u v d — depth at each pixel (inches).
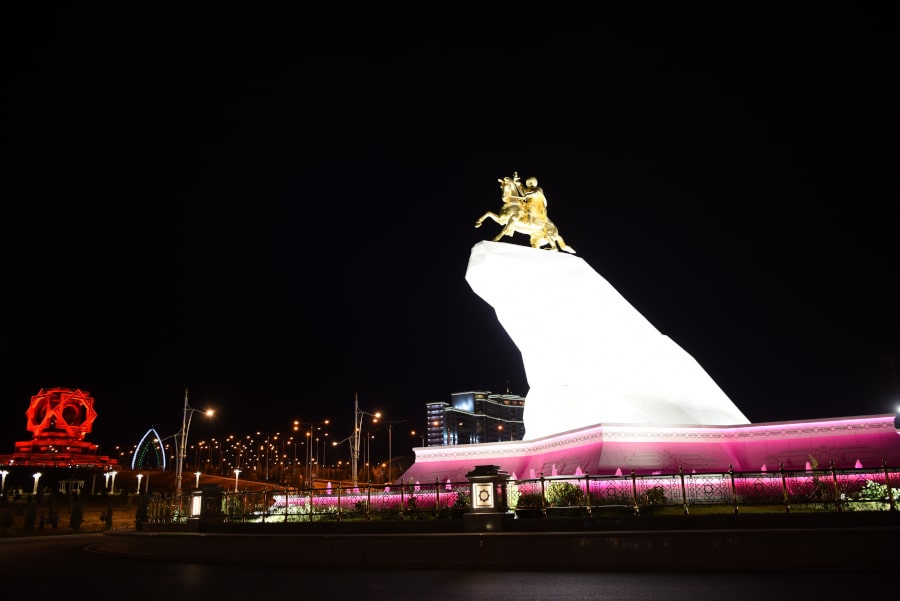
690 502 815.1
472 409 6678.2
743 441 1121.4
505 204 1469.0
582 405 1214.3
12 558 991.6
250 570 749.3
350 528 834.2
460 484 840.3
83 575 740.7
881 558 606.2
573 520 730.8
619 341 1261.1
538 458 1304.1
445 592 548.7
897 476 881.5
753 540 636.7
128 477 3602.4
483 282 1412.4
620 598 498.3
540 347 1357.0
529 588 558.3
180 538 914.7
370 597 531.8
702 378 1256.8
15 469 3545.8
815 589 508.4
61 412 4274.1
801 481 860.6
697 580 573.3
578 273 1348.4
